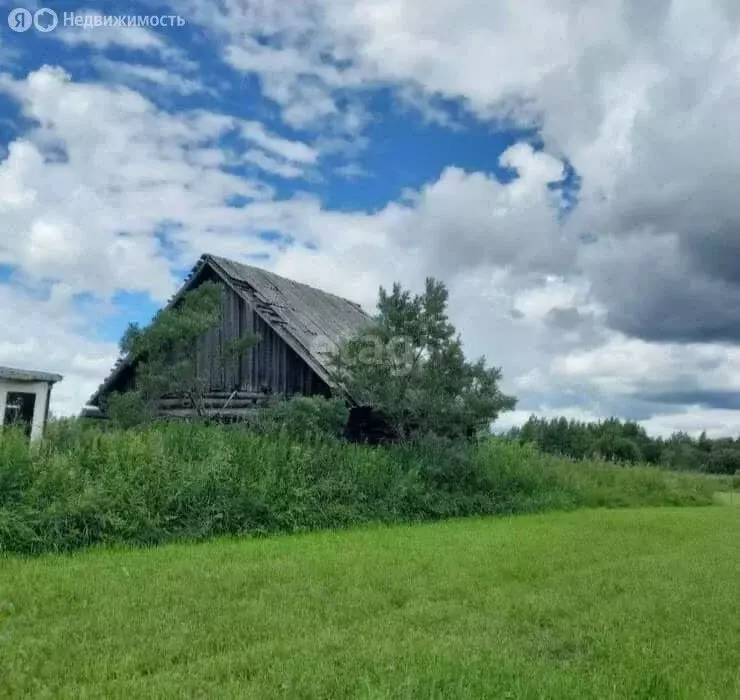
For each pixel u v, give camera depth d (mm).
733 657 6723
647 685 5734
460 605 8344
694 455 77938
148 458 14773
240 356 25766
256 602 8023
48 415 18406
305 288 31531
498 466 24016
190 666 5863
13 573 9773
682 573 11023
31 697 5133
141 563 10750
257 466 16547
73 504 12570
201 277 26812
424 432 22078
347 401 22562
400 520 18328
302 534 15297
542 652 6719
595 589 9484
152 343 21047
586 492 28484
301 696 5262
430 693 5254
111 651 6207
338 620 7516
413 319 21500
